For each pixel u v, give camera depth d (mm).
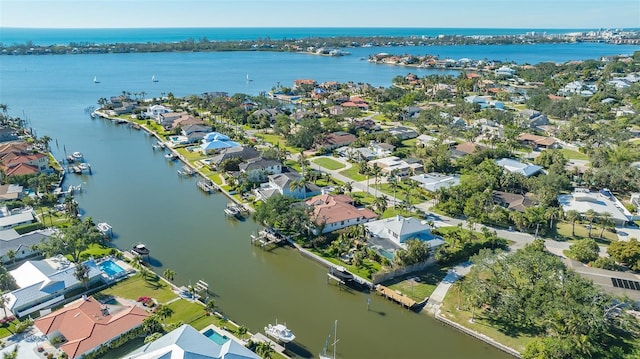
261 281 95500
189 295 88062
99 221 122000
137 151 192125
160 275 96000
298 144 194000
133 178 158500
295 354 73062
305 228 111688
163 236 114812
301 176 151000
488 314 83688
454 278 96188
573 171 154125
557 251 106250
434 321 83062
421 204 134000
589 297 75562
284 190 134000
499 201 132000
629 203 135375
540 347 67875
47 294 82938
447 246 105312
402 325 81750
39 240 101688
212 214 129500
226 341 72250
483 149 176125
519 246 109250
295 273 99438
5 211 119188
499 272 85938
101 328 72250
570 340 69062
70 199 122750
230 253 107375
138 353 65812
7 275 86500
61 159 175875
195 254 106125
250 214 129000
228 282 94688
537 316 77125
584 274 89812
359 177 157250
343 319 83188
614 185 143875
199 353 64188
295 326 80625
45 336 73375
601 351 69688
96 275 89500
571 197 134375
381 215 124188
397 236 104875
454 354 74438
